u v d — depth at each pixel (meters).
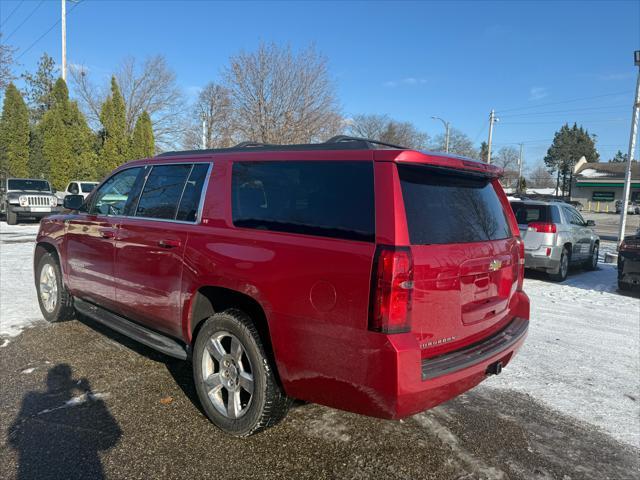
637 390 4.36
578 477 3.00
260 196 3.29
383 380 2.55
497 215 3.71
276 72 26.66
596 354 5.30
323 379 2.79
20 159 27.80
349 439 3.34
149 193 4.24
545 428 3.61
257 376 3.11
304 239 2.91
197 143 47.66
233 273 3.18
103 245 4.53
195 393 3.96
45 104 43.25
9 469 2.88
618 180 62.97
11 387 3.99
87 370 4.36
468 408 3.91
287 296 2.90
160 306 3.88
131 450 3.12
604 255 16.30
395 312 2.56
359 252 2.66
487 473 3.01
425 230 2.81
